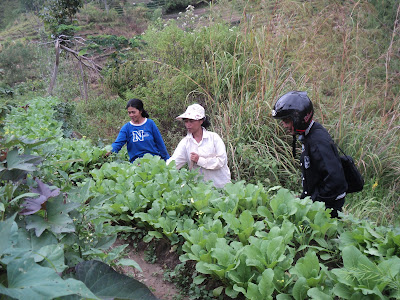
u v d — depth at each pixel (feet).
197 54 30.99
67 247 6.24
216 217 11.48
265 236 10.49
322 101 24.38
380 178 20.51
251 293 8.52
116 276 5.51
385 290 8.45
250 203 12.40
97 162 18.51
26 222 5.59
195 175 14.92
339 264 10.36
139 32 113.09
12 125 20.88
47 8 39.63
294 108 11.05
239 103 24.16
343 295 8.22
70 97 41.27
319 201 11.25
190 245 10.70
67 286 4.05
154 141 19.47
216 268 9.46
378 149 21.17
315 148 10.98
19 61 81.46
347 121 21.76
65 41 39.09
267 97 22.86
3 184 6.84
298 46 26.91
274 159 20.44
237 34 28.30
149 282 11.16
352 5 31.78
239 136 21.48
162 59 32.83
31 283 4.00
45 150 8.05
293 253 9.67
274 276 8.92
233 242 10.07
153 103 28.99
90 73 42.83
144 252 12.47
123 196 13.43
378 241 9.84
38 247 5.49
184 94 29.04
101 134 30.14
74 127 30.30
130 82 35.14
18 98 37.11
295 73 25.91
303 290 8.48
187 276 11.00
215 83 25.58
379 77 29.37
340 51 28.12
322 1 30.19
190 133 16.03
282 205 11.43
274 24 27.99
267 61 24.56
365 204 17.56
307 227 10.90
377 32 31.30
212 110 24.59
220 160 15.62
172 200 12.91
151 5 143.02
